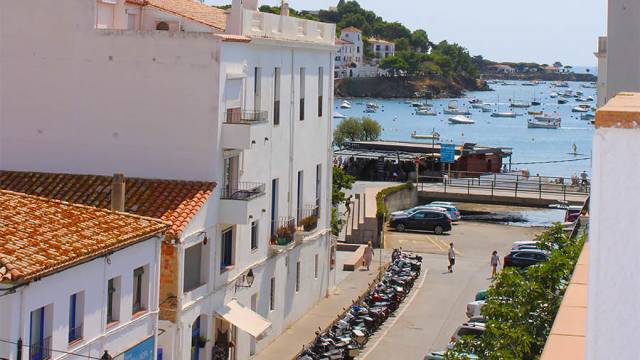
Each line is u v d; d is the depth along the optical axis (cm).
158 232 2927
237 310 3653
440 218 7475
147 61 3591
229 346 3600
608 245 437
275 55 4106
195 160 3550
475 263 6275
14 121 3738
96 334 2616
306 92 4550
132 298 2830
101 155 3666
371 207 7150
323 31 4806
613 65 2730
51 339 2391
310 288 4697
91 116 3666
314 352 3762
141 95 3603
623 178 435
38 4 3678
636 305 432
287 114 4284
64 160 3700
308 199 4666
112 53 3622
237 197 3578
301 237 4431
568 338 755
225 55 3569
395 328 4472
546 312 2506
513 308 2528
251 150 3822
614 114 435
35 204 2769
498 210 8862
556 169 13962
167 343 3147
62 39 3669
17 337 2247
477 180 9425
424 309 4884
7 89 3734
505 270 2642
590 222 454
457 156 10481
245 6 4231
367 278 5556
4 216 2600
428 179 9744
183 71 3553
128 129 3628
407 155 10456
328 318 4572
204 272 3425
